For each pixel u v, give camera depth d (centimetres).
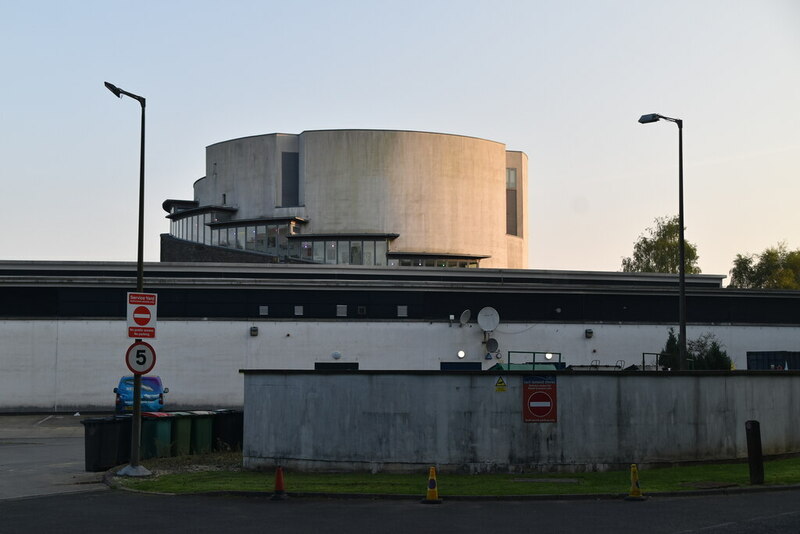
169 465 2472
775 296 5538
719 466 2295
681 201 3409
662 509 1675
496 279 6138
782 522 1498
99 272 5656
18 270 5612
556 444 2200
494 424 2195
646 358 5356
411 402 2219
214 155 9356
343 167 8738
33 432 4166
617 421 2236
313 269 5838
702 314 5456
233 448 2884
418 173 8812
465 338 5231
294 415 2297
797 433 2508
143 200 2367
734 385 2384
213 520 1603
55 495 2005
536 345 5275
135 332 2291
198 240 9144
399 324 5191
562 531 1445
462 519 1584
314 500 1856
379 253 8500
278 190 8912
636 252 10538
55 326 4966
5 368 4912
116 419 2542
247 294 5112
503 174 9475
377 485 1998
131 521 1602
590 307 5350
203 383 5034
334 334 5144
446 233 8869
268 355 5088
